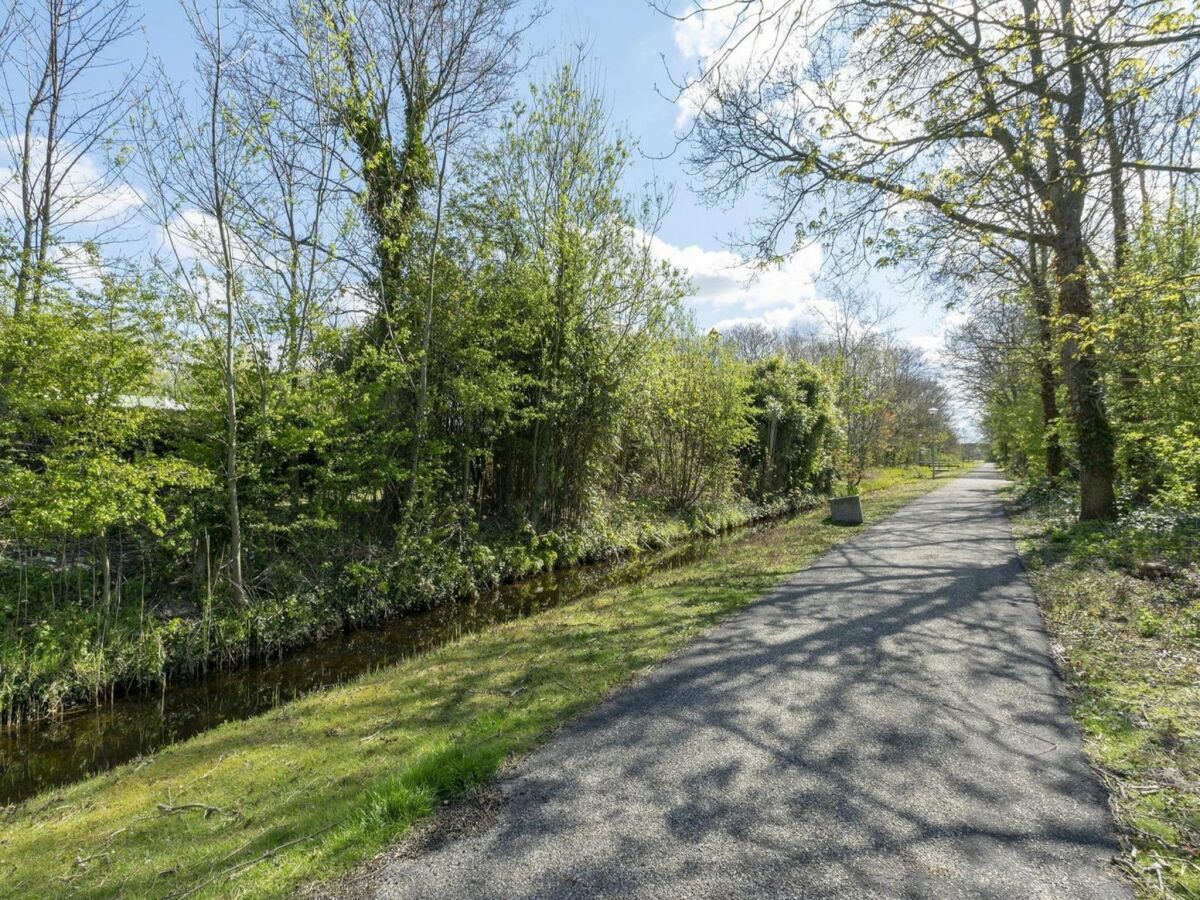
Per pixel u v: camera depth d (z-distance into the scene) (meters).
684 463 17.55
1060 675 4.62
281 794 3.75
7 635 6.47
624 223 12.52
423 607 9.92
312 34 9.12
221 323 8.32
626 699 4.46
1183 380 8.83
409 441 10.62
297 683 7.13
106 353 6.86
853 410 28.09
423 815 3.09
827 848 2.71
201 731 5.93
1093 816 2.89
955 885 2.46
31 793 4.90
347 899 2.52
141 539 8.13
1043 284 14.23
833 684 4.56
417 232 10.95
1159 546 8.16
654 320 13.23
